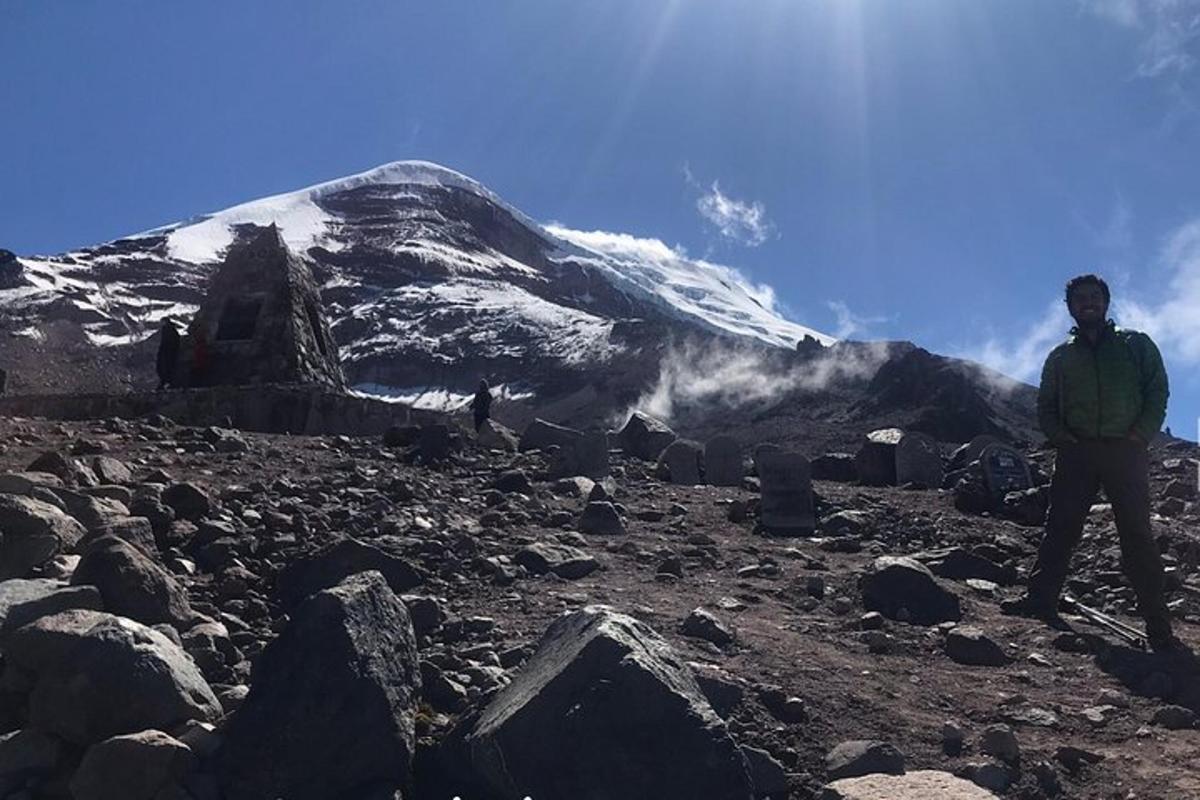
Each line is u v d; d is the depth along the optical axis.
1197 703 7.03
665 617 8.05
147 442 15.30
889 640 7.89
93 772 5.30
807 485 12.79
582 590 8.85
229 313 34.44
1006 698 6.90
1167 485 15.07
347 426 27.02
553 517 11.66
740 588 9.33
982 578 10.33
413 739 5.78
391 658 5.94
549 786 5.27
